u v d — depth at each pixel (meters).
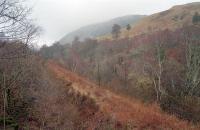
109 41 127.31
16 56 6.15
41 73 30.31
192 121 36.81
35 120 18.17
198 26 94.56
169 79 59.22
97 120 27.75
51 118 20.95
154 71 62.91
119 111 32.38
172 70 62.38
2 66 12.66
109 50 111.38
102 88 48.53
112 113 30.67
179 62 65.69
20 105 17.69
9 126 12.02
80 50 119.50
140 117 30.91
